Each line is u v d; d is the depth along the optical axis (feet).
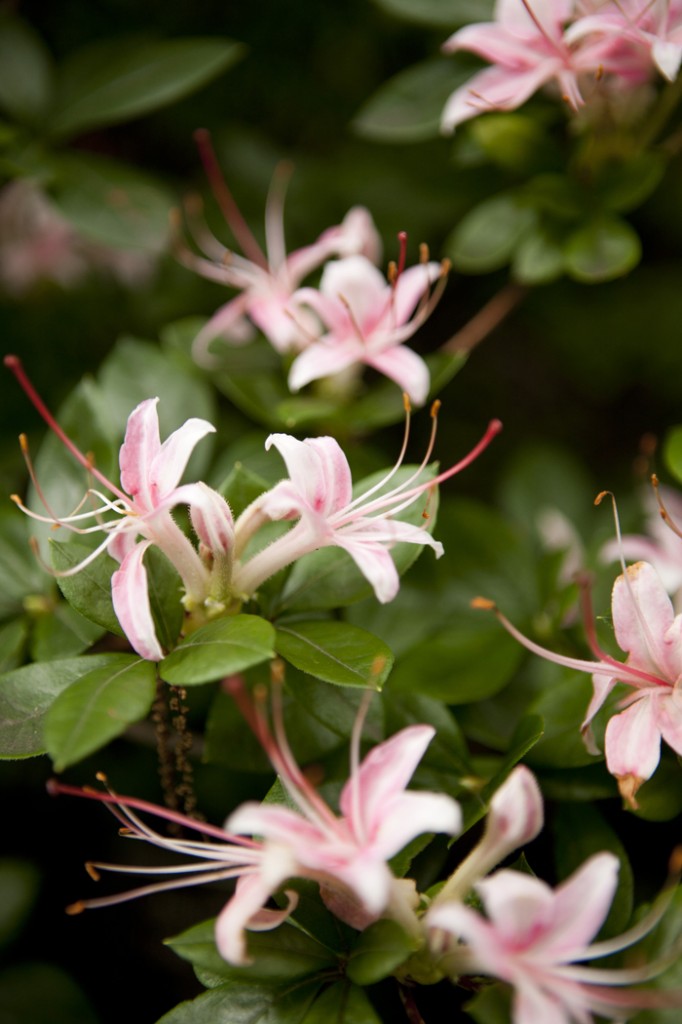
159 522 1.66
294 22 2.25
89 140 2.31
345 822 1.56
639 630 1.67
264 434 1.95
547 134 2.00
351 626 1.69
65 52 2.25
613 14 1.87
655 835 1.90
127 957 2.09
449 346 2.11
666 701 1.67
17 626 1.79
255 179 2.27
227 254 1.98
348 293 1.87
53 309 2.26
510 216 2.01
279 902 1.64
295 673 1.75
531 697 1.88
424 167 2.26
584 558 2.03
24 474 2.06
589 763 1.73
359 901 1.60
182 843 1.62
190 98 2.29
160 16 2.25
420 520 1.74
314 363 1.87
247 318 2.06
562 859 1.74
